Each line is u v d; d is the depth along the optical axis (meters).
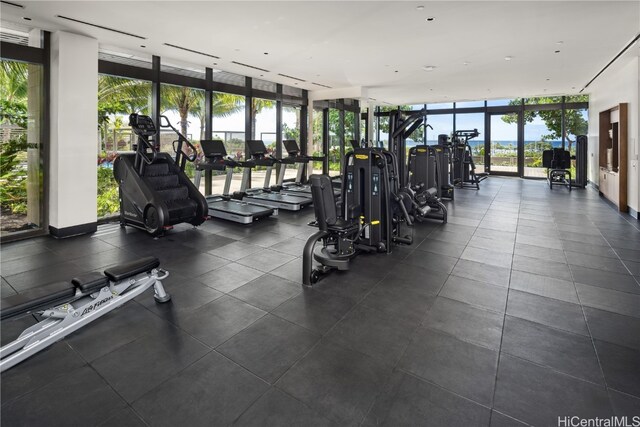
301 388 1.81
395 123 4.66
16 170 4.70
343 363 2.02
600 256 3.90
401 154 5.12
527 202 7.43
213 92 7.03
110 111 5.86
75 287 2.26
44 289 2.16
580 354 2.10
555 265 3.62
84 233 4.88
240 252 4.09
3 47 4.23
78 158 4.75
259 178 10.20
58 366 2.00
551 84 8.54
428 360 2.04
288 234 4.92
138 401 1.72
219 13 3.99
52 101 4.62
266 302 2.80
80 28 4.45
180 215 4.92
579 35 4.81
